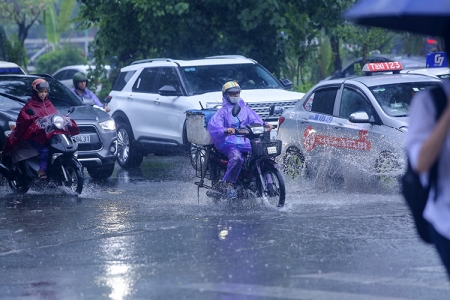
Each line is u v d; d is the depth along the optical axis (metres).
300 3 47.69
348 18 9.14
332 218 22.77
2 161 32.09
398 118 27.66
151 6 45.59
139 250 19.17
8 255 19.47
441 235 9.30
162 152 39.56
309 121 31.14
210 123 26.00
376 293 14.32
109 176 36.28
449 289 14.50
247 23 45.94
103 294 15.02
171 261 17.72
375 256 17.55
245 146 25.78
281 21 45.75
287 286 15.02
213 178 26.83
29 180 30.88
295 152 31.72
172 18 46.78
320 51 67.12
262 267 16.75
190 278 16.00
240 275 16.09
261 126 25.44
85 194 30.83
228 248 18.89
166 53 47.75
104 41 50.09
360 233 20.33
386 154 27.31
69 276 16.78
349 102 29.73
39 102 30.52
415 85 29.42
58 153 30.34
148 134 40.16
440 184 9.28
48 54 107.31
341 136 29.28
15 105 34.59
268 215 23.77
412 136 8.98
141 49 50.53
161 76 40.19
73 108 31.83
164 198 29.00
